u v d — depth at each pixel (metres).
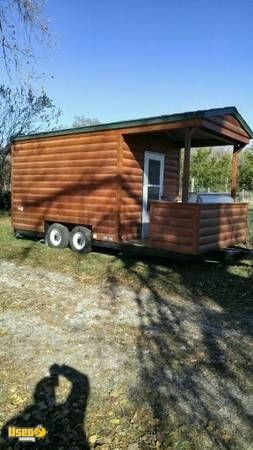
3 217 17.03
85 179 9.09
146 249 7.95
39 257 8.89
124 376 3.70
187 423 3.02
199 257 8.42
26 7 9.16
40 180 10.31
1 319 5.08
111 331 4.76
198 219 6.93
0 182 20.97
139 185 9.05
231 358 4.11
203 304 5.85
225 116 7.96
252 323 5.12
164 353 4.19
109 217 8.64
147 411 3.16
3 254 9.16
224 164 24.64
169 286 6.70
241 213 8.84
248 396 3.40
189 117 7.05
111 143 8.47
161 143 9.77
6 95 19.61
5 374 3.70
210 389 3.50
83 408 3.20
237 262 8.44
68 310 5.47
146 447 2.77
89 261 8.51
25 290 6.39
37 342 4.40
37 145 10.27
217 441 2.83
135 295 6.23
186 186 7.14
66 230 9.84
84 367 3.85
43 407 3.20
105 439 2.85
